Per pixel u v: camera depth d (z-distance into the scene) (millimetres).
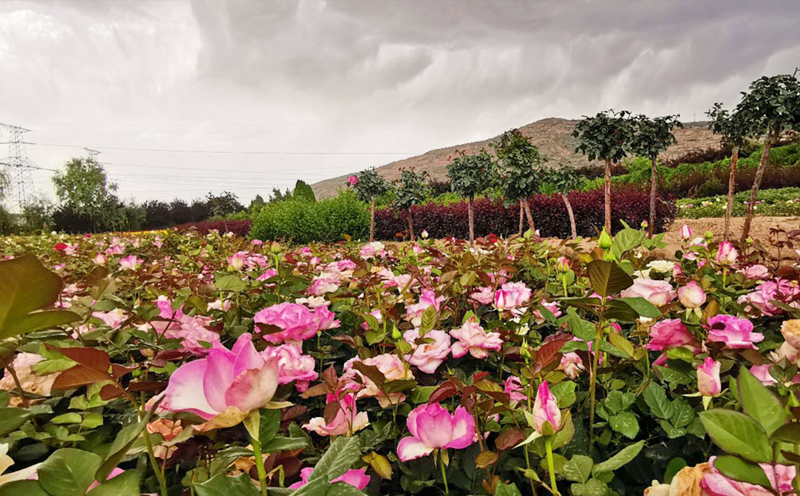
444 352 1261
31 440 1048
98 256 3037
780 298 1532
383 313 1499
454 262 2445
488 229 16109
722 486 545
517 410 986
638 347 1178
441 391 935
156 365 1161
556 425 749
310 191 29656
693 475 616
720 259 1907
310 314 1298
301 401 1402
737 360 1224
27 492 549
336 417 1015
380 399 1139
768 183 23859
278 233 18406
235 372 593
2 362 887
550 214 14406
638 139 10617
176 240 7168
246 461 866
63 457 577
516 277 2572
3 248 5594
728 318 1160
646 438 1152
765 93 9008
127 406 1153
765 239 9242
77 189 43000
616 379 1228
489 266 2189
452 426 925
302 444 645
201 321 1450
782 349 1062
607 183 10805
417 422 914
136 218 44406
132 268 2877
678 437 1088
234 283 1606
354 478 843
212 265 3477
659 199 13062
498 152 13641
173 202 46750
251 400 576
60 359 1041
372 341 1373
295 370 991
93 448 1031
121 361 1460
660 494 671
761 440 465
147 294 2070
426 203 19125
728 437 475
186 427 740
